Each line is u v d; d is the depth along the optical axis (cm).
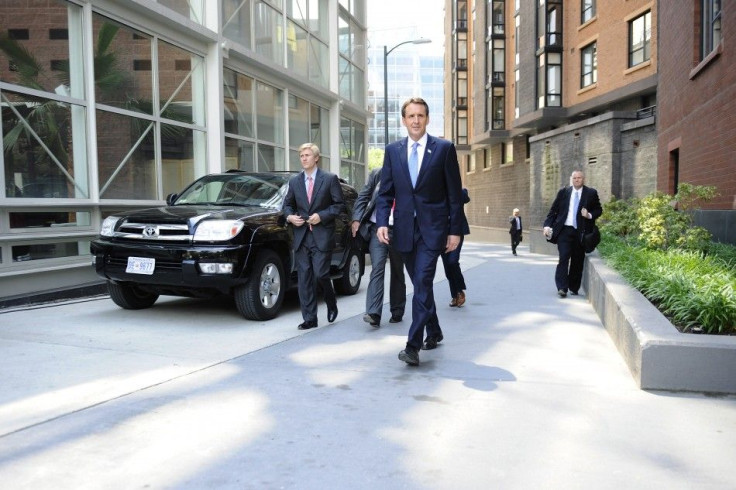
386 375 475
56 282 853
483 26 3891
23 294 796
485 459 320
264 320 708
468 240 4678
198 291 695
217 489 285
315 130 1833
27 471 302
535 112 2986
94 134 922
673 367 434
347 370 490
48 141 851
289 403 407
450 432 358
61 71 875
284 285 739
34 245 823
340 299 899
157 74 1081
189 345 575
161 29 1080
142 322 689
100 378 460
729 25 1014
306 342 592
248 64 1392
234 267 654
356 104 2161
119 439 343
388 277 1192
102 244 696
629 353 491
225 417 379
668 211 899
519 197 3622
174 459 317
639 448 336
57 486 286
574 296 920
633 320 491
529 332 646
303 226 650
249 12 1398
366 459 319
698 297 489
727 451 332
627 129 2041
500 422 375
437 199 487
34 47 833
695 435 355
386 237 501
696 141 1234
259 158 1470
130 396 418
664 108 1564
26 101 816
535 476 301
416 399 418
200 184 848
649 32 2230
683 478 299
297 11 1684
